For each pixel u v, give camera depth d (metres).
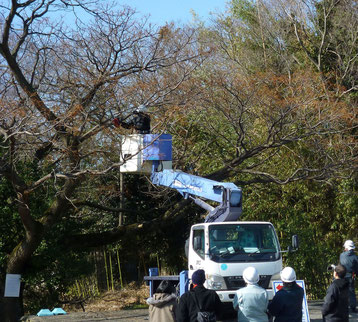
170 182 16.11
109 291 25.45
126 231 22.75
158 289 8.80
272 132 21.00
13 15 17.47
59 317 16.66
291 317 8.06
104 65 18.73
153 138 16.36
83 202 21.03
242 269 13.55
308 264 20.42
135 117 16.86
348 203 25.81
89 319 16.02
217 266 13.56
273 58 33.69
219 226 14.02
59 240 20.97
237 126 21.72
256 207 24.27
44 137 17.44
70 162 17.62
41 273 19.47
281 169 24.19
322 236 26.11
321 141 22.75
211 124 22.67
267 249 13.95
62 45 19.44
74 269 20.75
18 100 17.41
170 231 27.86
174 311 8.66
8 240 19.47
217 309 7.74
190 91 19.02
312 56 33.31
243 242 13.97
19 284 18.41
